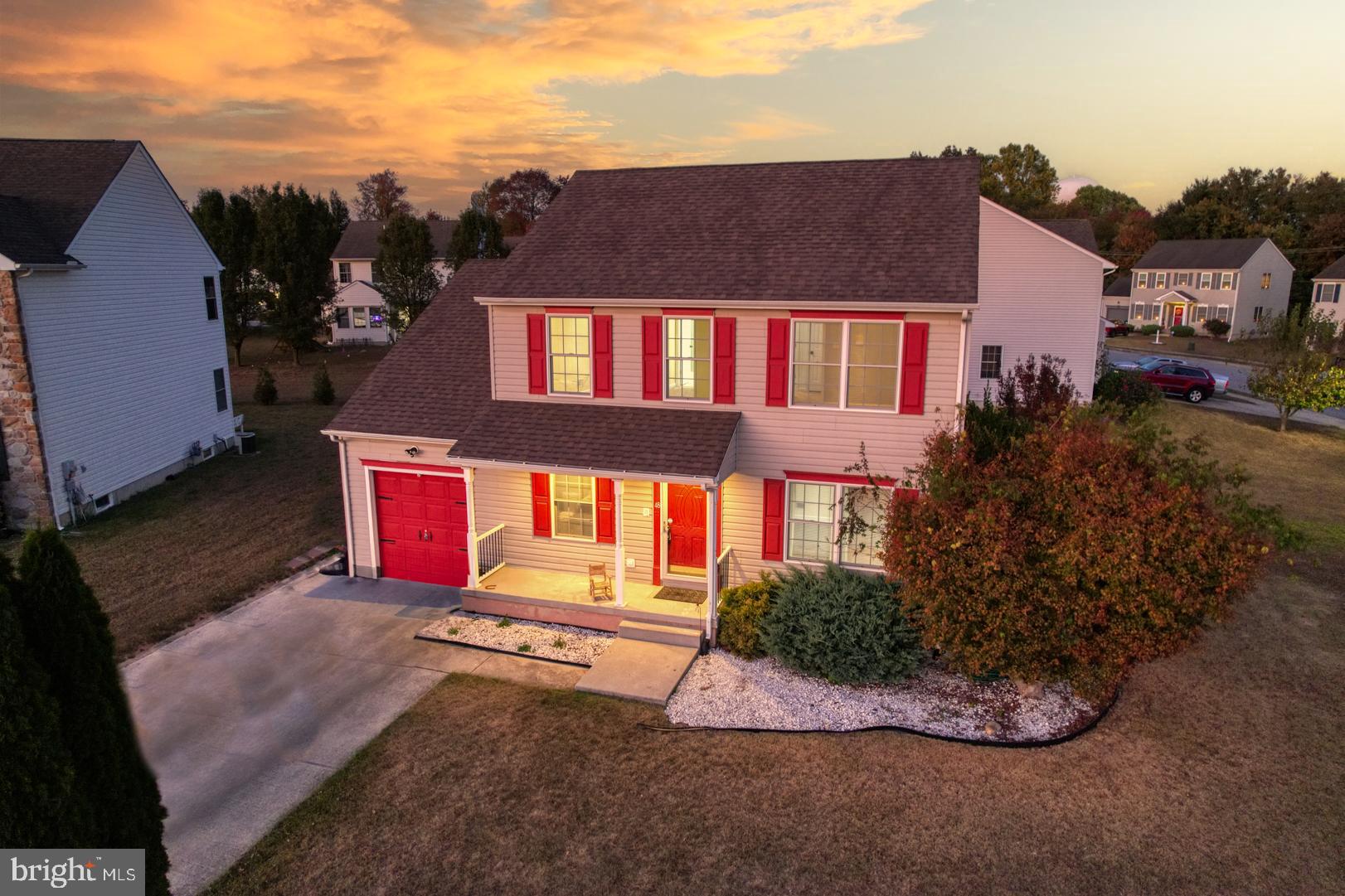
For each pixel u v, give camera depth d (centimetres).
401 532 1705
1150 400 3144
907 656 1243
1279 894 837
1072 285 2877
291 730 1158
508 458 1452
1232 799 986
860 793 1003
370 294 5603
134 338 2250
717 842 921
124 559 1797
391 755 1096
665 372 1520
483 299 1573
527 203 10350
